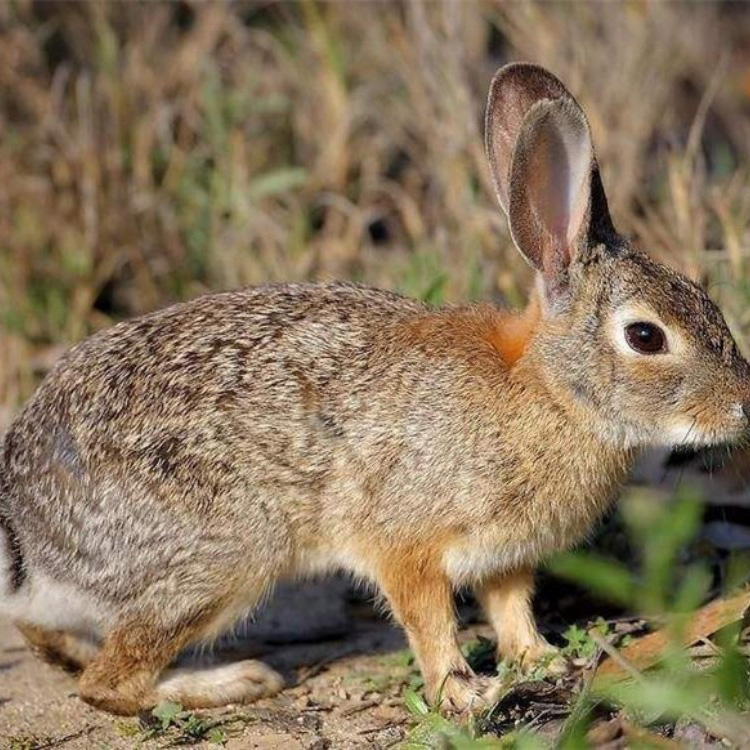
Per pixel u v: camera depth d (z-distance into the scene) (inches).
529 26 614.9
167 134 619.5
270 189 596.4
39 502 410.3
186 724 395.2
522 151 394.0
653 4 637.9
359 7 652.7
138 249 595.2
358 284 434.3
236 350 409.4
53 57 650.2
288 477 403.9
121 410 405.7
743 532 445.4
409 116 618.2
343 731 388.8
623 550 448.1
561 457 397.1
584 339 394.6
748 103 663.8
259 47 650.8
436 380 401.7
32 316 578.2
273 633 450.6
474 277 520.4
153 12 651.5
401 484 399.2
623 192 550.9
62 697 419.2
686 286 394.6
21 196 596.7
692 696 339.3
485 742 350.9
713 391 386.0
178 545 400.8
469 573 401.7
